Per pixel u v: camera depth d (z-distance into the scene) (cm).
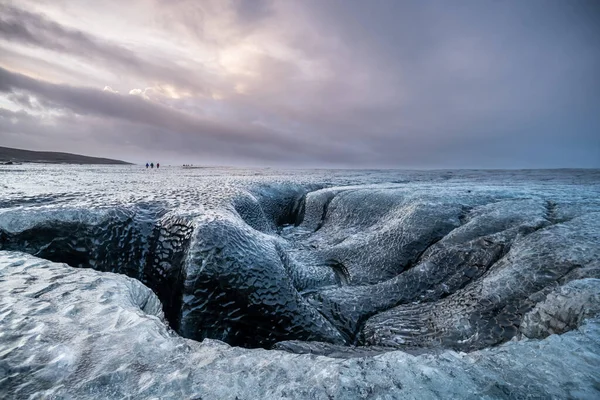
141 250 648
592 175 3278
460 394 186
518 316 527
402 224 1021
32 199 720
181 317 539
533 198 1141
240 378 199
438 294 695
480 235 857
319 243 1165
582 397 184
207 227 603
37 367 200
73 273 382
